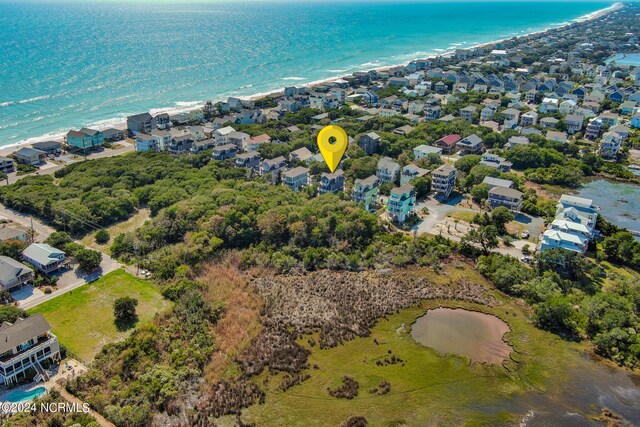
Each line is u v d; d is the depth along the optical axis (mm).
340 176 135625
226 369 72188
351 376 72250
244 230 105875
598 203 139875
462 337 81688
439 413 66438
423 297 91938
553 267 98812
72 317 81938
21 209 118875
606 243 106562
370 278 96938
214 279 94375
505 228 118688
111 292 89500
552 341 81250
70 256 99500
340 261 100188
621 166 163125
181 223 108938
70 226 109938
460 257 105562
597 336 79375
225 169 144750
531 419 66125
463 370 74375
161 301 87625
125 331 79375
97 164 144125
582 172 159750
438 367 74750
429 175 141500
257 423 63500
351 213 111312
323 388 69875
